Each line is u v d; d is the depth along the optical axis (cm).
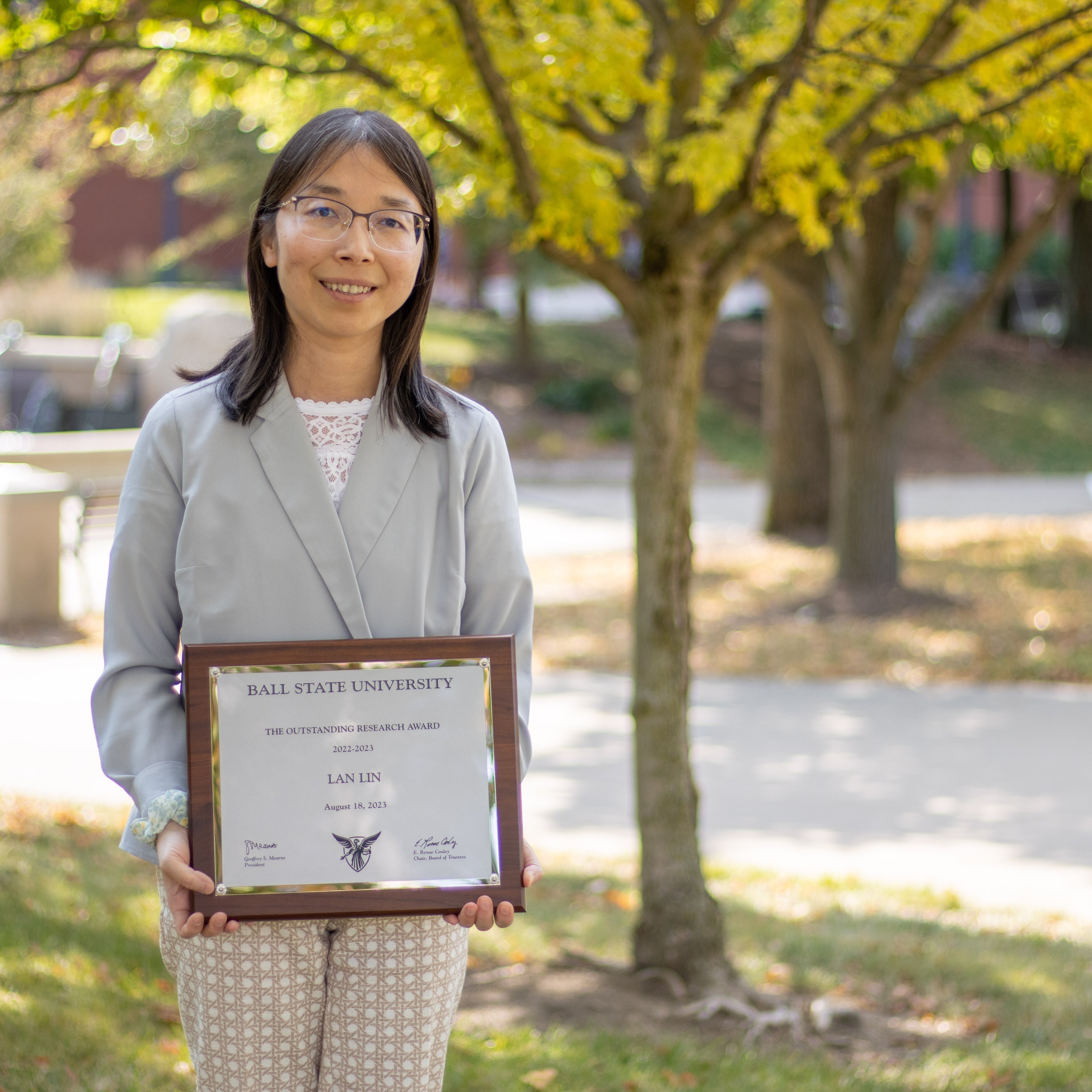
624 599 1252
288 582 191
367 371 200
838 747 775
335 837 183
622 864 567
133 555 194
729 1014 387
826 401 1582
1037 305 3262
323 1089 201
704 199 374
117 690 193
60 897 431
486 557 206
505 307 3422
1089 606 1159
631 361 2894
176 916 180
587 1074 337
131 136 436
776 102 342
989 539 1556
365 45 376
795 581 1302
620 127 442
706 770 726
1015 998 413
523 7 372
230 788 182
